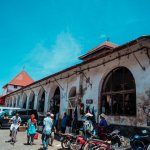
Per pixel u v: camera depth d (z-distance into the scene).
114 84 12.49
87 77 14.73
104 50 18.38
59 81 19.09
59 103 19.12
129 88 11.29
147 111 9.64
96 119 13.01
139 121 9.99
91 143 8.79
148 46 9.78
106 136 10.73
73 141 10.02
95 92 13.65
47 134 9.93
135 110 10.64
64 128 15.21
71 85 16.88
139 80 10.33
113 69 12.54
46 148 9.89
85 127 10.29
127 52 11.33
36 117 20.88
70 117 15.98
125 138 10.55
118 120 11.52
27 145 11.07
